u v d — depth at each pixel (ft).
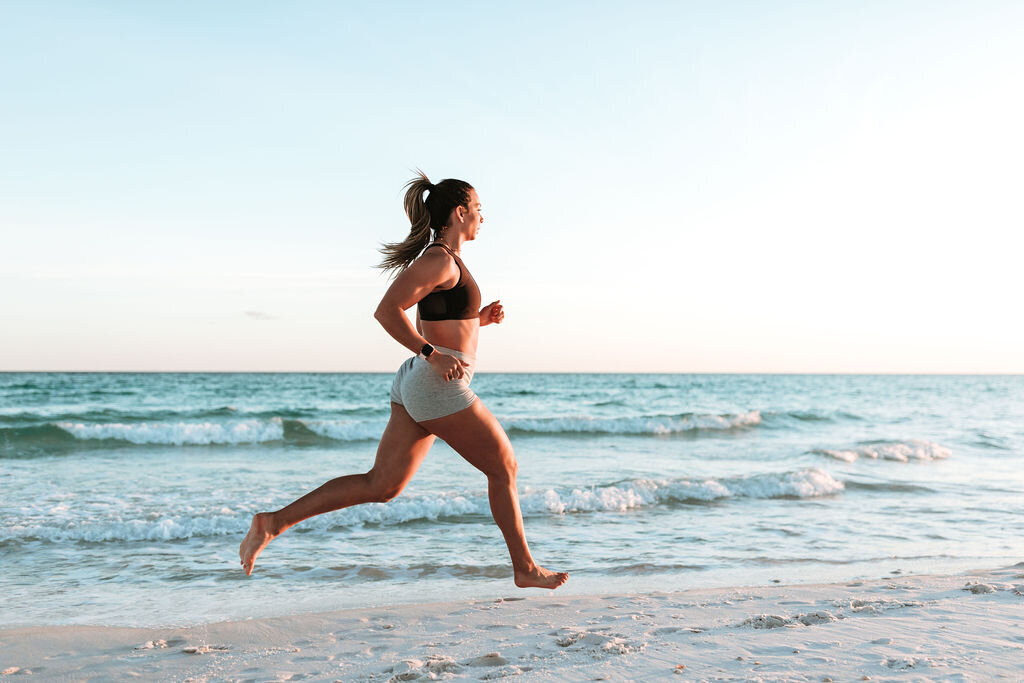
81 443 52.70
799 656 11.60
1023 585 17.67
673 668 11.17
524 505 30.68
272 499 31.19
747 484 35.29
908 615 14.55
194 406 100.27
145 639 14.74
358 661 12.91
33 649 14.05
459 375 8.98
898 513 30.71
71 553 22.75
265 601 18.13
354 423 60.85
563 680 10.78
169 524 25.61
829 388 218.38
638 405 122.01
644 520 28.73
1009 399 168.35
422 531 26.37
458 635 14.52
